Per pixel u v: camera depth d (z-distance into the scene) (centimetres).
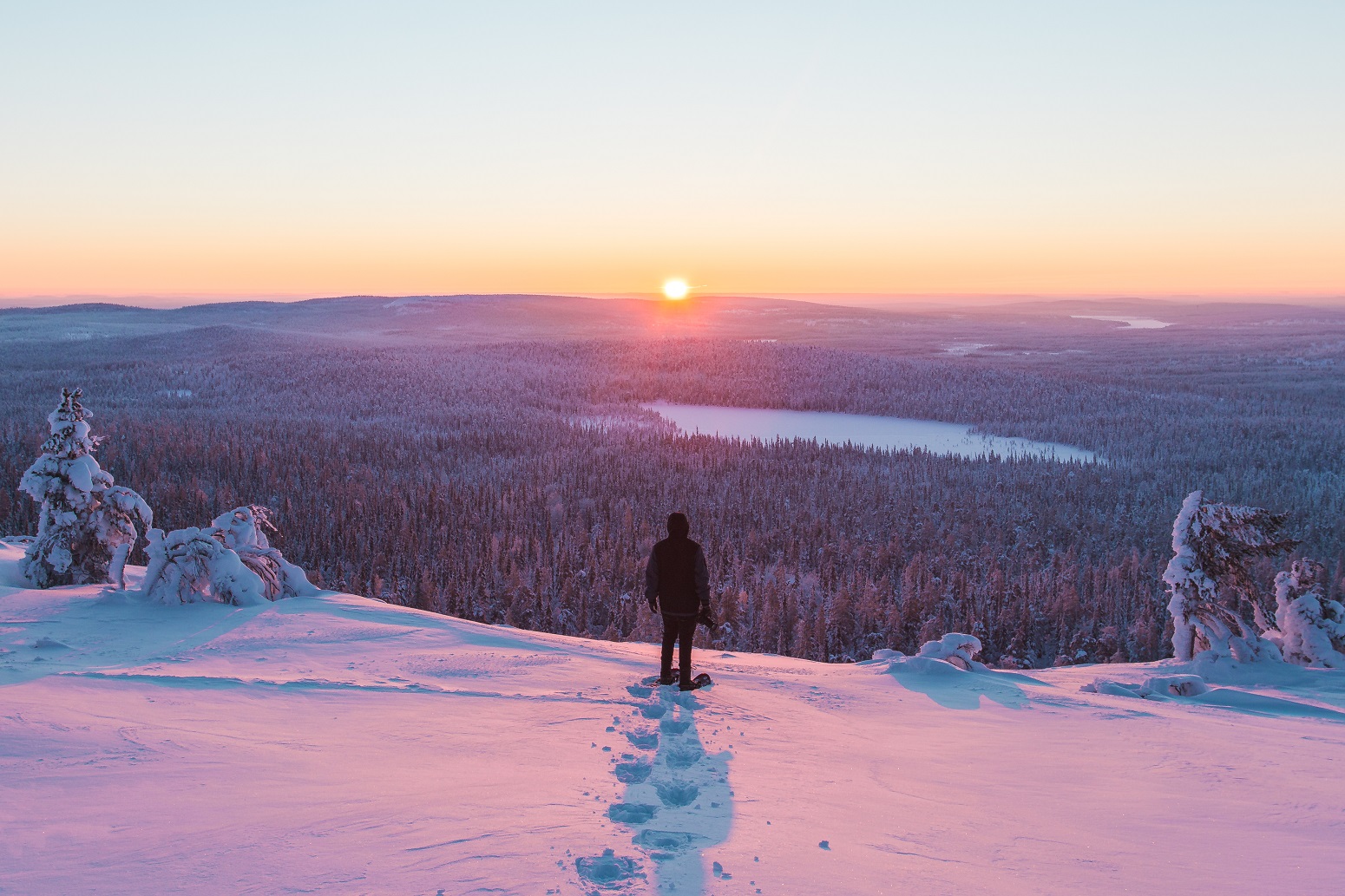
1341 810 648
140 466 16325
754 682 1167
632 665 1170
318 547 11550
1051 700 1203
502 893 364
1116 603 10362
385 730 712
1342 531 15350
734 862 432
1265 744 949
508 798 521
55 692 755
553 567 11475
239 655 1124
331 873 381
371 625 1407
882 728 952
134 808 463
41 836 410
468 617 10038
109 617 1503
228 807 474
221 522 1812
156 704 748
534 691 927
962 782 705
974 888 429
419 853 412
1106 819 606
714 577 11694
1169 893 440
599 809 512
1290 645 2130
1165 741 945
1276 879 473
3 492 11238
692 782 603
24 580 2455
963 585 10456
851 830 521
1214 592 2103
